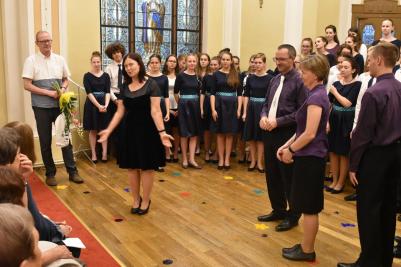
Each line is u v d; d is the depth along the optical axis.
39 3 5.20
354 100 4.36
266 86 5.26
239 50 7.52
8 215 1.09
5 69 5.23
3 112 5.34
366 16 7.19
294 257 3.00
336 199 4.41
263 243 3.30
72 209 3.95
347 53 4.70
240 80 5.66
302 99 3.38
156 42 7.13
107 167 5.52
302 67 2.77
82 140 6.13
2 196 1.50
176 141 5.87
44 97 4.58
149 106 3.68
